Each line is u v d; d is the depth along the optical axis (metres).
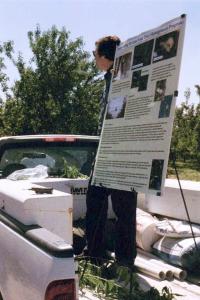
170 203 4.33
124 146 3.01
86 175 4.84
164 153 2.70
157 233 3.84
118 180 3.02
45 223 2.89
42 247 2.47
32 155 4.64
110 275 3.35
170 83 2.73
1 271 2.98
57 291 2.34
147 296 2.94
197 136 26.78
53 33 22.67
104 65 3.86
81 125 22.42
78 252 4.06
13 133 22.75
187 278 3.34
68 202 2.96
